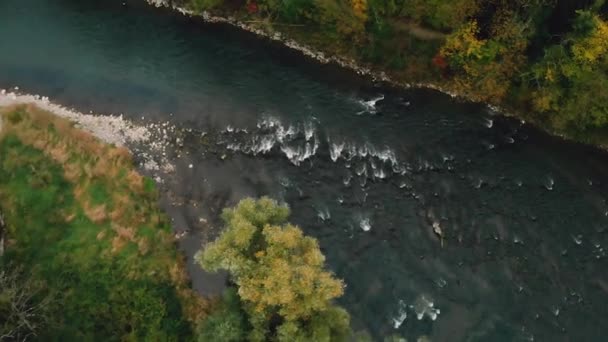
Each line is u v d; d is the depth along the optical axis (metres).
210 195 44.19
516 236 43.53
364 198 44.97
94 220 41.09
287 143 47.62
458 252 42.53
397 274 41.31
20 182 42.16
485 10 46.81
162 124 47.84
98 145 45.06
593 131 49.31
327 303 32.25
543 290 41.09
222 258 30.61
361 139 48.44
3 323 32.97
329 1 48.06
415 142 48.66
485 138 49.47
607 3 43.91
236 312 32.88
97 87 49.91
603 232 44.31
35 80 49.78
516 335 39.19
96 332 36.47
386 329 38.97
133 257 39.72
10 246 38.97
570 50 44.28
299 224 43.25
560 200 45.91
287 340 29.95
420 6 47.09
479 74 49.09
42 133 44.91
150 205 42.84
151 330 36.88
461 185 46.22
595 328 39.78
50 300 35.56
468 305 40.19
